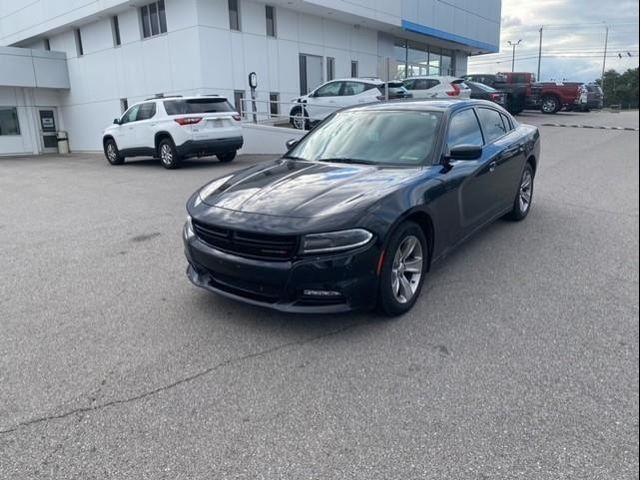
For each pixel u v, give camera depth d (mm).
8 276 4977
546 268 4773
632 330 3553
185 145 12406
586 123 20516
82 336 3656
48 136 24953
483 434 2520
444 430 2557
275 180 4117
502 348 3340
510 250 5297
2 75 21859
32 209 8328
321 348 3398
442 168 4277
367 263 3422
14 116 23812
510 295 4180
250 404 2814
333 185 3861
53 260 5457
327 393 2895
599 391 2846
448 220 4305
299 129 15969
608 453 2371
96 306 4184
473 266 4848
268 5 19438
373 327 3668
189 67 17719
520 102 24344
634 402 2740
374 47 25406
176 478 2295
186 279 4762
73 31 22672
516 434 2514
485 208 5145
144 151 13570
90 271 5059
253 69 19141
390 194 3660
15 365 3279
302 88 21438
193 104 12836
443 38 28422
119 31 20250
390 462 2352
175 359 3309
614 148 12984
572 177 9328
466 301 4074
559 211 6902
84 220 7336
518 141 5938
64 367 3244
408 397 2832
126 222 7113
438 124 4613
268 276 3408
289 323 3770
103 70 21594
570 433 2510
